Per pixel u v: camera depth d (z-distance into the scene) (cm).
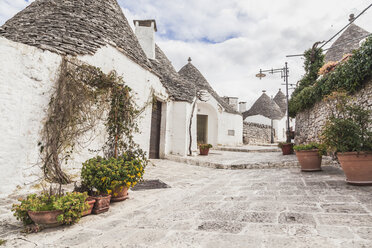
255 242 210
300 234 220
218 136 1534
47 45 455
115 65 627
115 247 218
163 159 895
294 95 1155
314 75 1051
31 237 242
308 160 580
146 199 394
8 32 568
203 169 728
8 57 372
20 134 386
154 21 1102
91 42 553
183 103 992
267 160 820
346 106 439
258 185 470
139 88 739
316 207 300
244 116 2725
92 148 529
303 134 1038
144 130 761
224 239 221
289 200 344
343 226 232
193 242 219
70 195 285
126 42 727
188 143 1023
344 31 1267
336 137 423
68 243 229
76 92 481
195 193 439
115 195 369
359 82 515
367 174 398
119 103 562
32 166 403
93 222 288
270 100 2648
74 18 628
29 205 262
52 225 268
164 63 1191
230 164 746
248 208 318
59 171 441
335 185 417
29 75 400
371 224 233
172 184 512
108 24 703
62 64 462
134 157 408
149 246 216
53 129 438
